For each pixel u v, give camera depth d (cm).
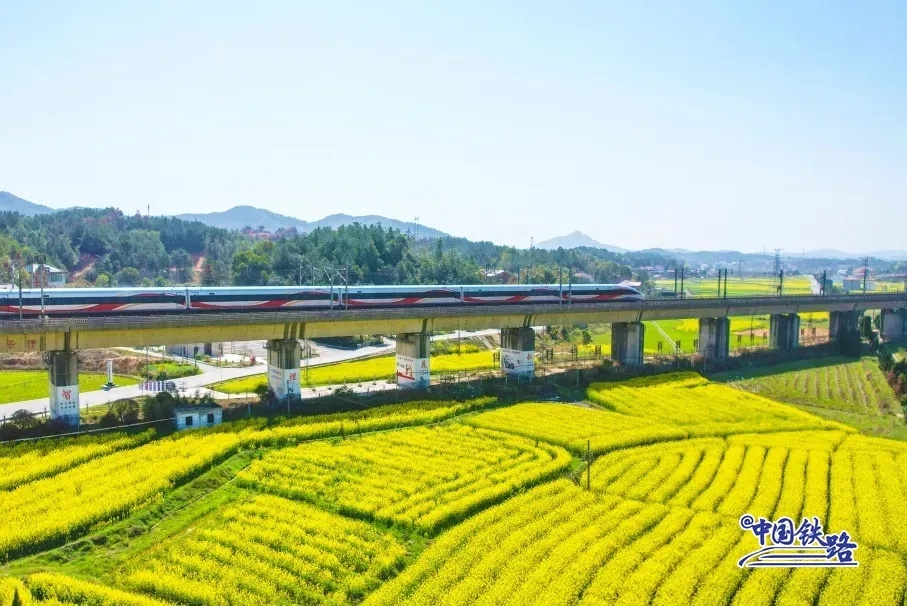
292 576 4334
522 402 9394
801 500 5681
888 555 4744
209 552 4634
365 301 10381
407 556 4778
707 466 6556
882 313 18462
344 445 7050
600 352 13425
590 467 6512
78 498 5253
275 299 9619
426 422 8112
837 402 10281
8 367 11594
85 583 4216
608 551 4691
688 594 4131
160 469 5903
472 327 10494
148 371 11006
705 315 13425
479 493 5712
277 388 8819
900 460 6856
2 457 6016
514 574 4341
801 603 4091
